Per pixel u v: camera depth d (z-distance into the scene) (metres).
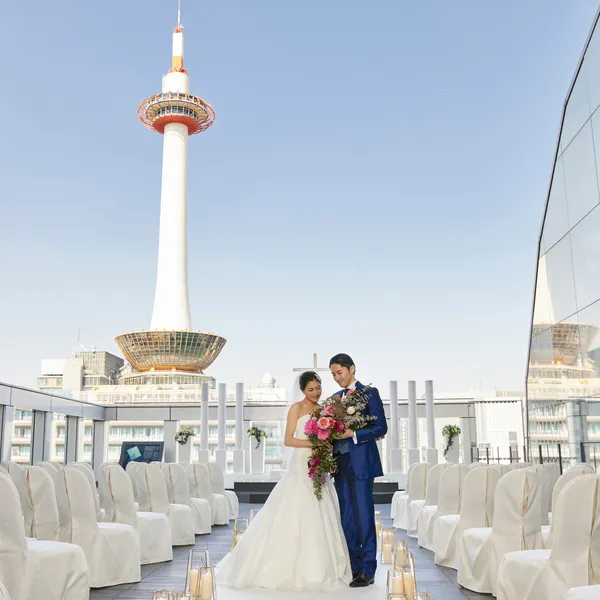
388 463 25.38
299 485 5.86
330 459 5.79
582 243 11.73
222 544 9.39
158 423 37.03
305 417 6.13
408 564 4.39
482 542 5.86
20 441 26.11
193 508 10.43
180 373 58.12
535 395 15.14
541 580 4.34
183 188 55.78
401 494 12.33
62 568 4.89
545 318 14.19
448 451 25.78
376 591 5.52
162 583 6.36
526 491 5.52
